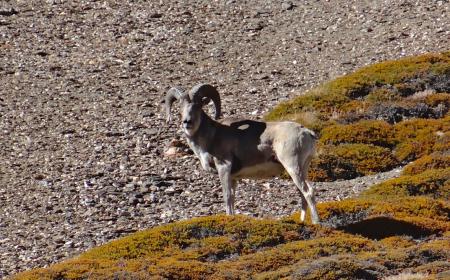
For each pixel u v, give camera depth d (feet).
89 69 494.59
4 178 364.38
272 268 242.99
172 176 364.79
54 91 464.65
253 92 468.34
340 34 538.06
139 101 454.81
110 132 414.00
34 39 531.09
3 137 408.46
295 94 465.06
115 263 244.22
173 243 261.44
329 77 484.33
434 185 330.34
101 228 315.58
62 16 563.07
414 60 470.80
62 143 402.93
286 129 262.06
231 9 577.84
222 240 259.60
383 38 526.57
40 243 303.68
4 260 289.74
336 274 231.91
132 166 377.50
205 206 334.85
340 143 394.93
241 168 268.21
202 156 270.67
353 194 343.87
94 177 366.02
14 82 474.49
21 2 579.07
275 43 532.32
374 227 276.21
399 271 237.86
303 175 262.06
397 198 307.58
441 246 254.27
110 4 581.53
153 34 543.39
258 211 326.44
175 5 583.58
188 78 488.44
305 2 583.99
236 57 515.50
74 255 291.38
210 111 442.50
